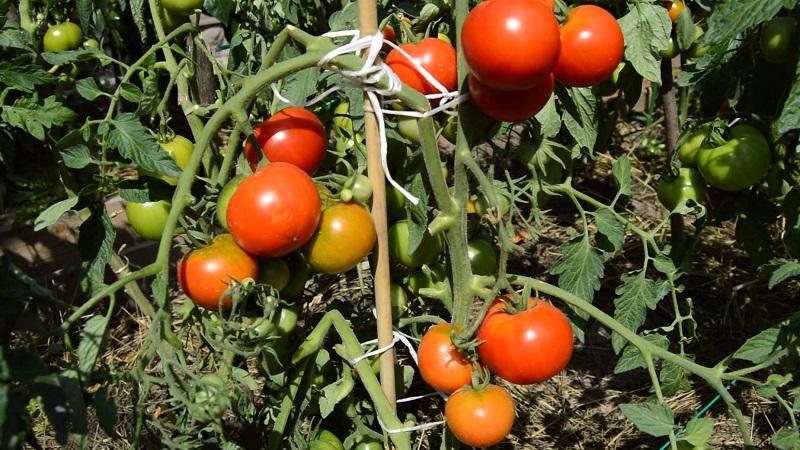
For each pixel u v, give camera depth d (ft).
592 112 3.11
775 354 2.74
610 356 4.38
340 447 3.02
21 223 4.55
